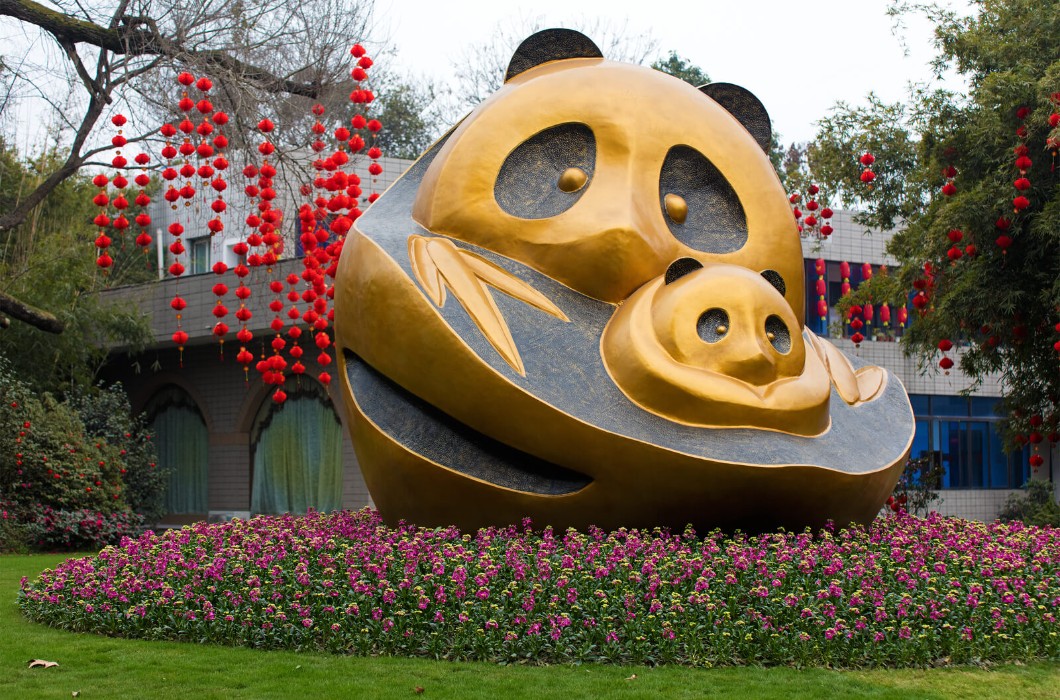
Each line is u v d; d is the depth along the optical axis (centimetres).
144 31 1705
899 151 2116
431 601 796
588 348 985
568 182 1066
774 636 752
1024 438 1700
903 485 2539
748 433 937
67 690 695
